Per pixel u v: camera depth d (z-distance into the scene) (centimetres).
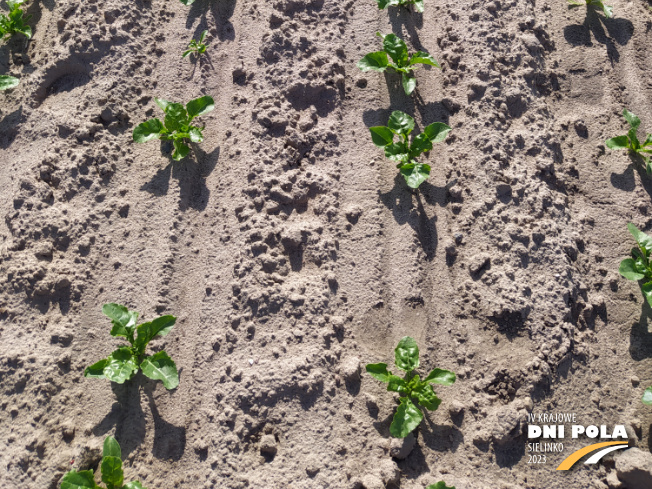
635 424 85
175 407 87
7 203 102
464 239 96
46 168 101
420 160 103
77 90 109
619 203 101
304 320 90
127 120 108
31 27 121
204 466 83
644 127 107
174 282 95
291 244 95
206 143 106
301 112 106
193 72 112
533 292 91
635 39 116
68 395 87
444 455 84
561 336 89
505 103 105
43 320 92
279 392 85
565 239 95
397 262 95
